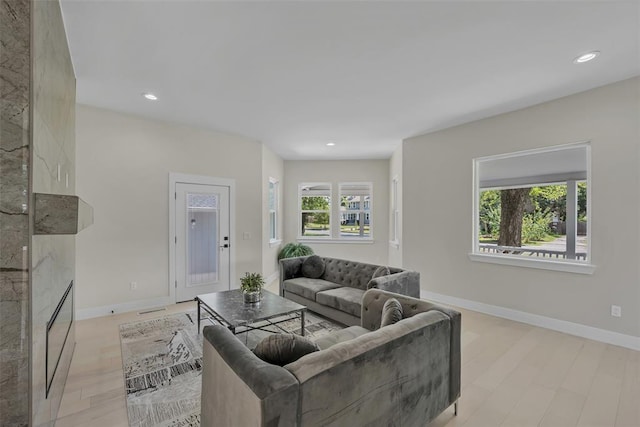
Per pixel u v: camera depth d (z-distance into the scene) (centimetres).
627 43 222
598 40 218
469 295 403
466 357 265
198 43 223
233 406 120
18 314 117
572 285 315
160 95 320
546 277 334
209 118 395
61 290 199
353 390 126
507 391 214
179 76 276
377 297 244
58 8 179
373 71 265
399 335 149
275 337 135
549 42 221
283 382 106
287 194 673
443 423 181
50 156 162
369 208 667
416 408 158
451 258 423
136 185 388
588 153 307
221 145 468
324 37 216
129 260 383
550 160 345
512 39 218
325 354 123
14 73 117
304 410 110
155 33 211
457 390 188
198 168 443
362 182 665
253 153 508
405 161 487
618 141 286
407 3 181
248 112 370
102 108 360
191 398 202
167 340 294
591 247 303
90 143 354
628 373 236
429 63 252
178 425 177
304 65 256
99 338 297
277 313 266
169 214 416
